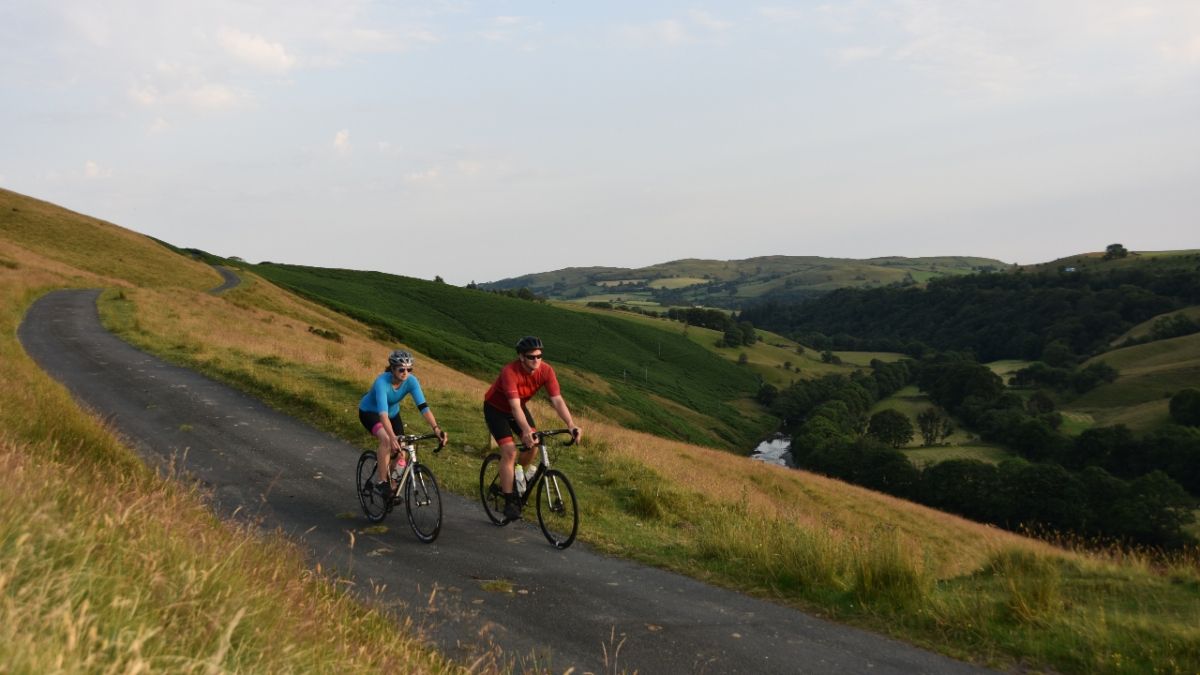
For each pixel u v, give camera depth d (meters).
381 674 3.80
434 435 7.66
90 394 14.09
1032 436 96.00
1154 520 56.53
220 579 4.09
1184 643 5.39
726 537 8.17
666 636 5.66
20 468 4.91
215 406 13.91
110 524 4.25
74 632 2.48
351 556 6.86
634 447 16.06
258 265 125.44
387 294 121.12
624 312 196.75
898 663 5.44
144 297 37.00
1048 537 10.54
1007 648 5.70
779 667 5.25
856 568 6.91
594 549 7.93
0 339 18.59
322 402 14.20
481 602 6.05
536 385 8.04
